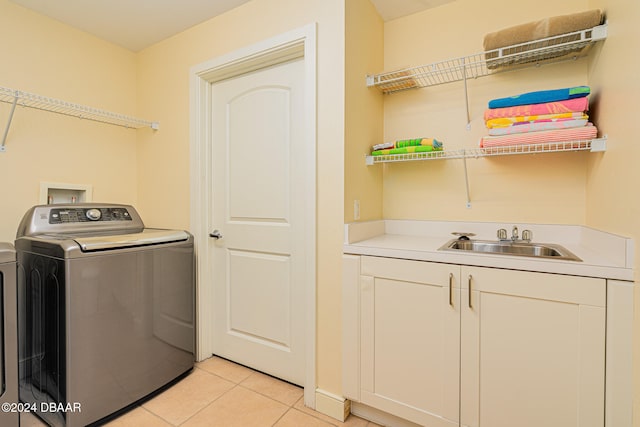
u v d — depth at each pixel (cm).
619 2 104
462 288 118
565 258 107
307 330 157
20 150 180
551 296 104
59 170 196
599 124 124
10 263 126
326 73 150
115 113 203
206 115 204
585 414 99
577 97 127
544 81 153
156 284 168
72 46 200
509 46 136
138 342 158
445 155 169
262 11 170
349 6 150
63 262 133
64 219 170
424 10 182
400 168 192
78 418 136
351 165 153
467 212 173
